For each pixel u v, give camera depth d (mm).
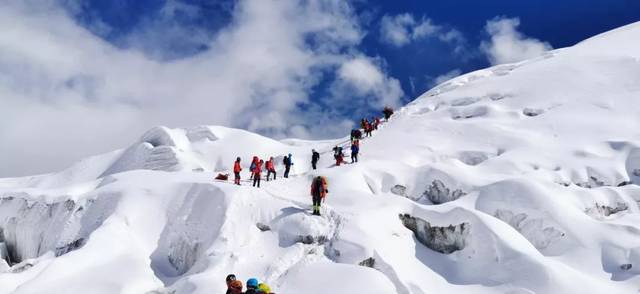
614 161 21359
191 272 14617
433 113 32656
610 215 17328
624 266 13031
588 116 26875
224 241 15125
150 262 16000
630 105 27203
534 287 12219
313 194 16266
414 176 21078
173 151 37312
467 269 14008
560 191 17219
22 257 21422
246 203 16797
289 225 15680
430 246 15547
